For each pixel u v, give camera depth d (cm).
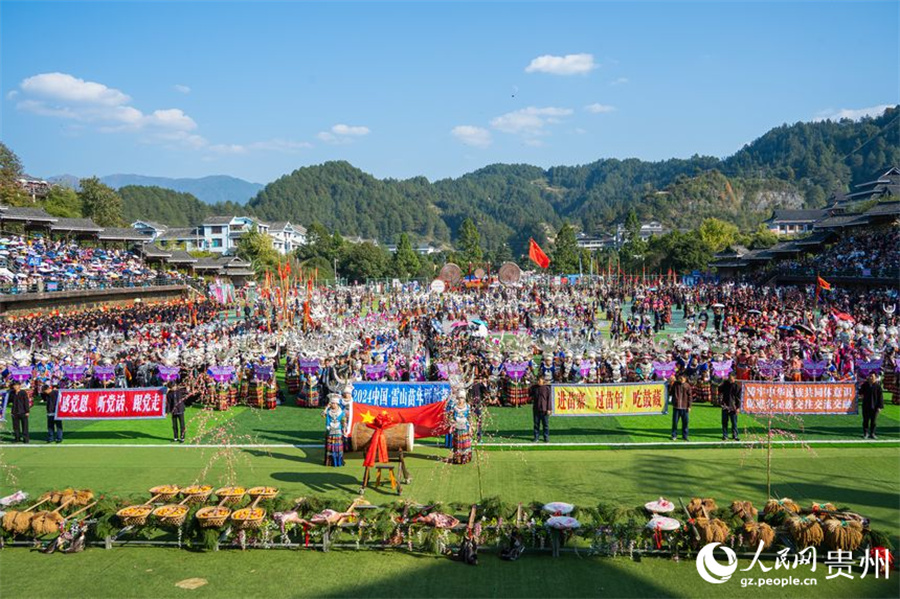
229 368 2867
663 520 1355
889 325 5050
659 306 6800
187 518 1442
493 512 1439
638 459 2020
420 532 1397
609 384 2361
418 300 7525
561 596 1200
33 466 2038
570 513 1432
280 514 1444
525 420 2573
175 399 2322
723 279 11531
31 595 1228
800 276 8950
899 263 7112
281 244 18238
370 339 3991
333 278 14038
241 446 2238
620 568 1317
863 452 2072
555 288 9525
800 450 2103
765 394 2334
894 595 1192
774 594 1201
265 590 1236
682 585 1240
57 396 2341
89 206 12469
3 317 5447
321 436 2372
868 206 12100
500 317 6044
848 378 2831
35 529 1423
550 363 3033
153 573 1317
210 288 9469
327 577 1289
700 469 1912
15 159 11531
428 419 2197
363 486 1739
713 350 3064
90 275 7462
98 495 1655
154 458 2108
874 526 1470
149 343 4003
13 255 6812
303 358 3023
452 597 1199
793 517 1371
